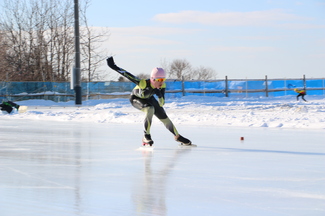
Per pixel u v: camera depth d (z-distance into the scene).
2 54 61.66
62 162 8.69
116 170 7.76
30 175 7.34
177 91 52.59
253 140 12.28
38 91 48.56
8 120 21.92
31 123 19.78
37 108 34.09
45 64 62.22
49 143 11.99
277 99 47.50
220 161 8.68
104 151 10.28
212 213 5.09
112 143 11.92
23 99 48.00
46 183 6.70
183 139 11.20
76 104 40.91
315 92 55.78
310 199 5.66
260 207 5.30
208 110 27.00
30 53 62.28
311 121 17.39
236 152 9.95
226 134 14.09
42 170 7.81
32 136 13.91
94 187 6.41
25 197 5.82
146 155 9.57
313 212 5.09
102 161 8.79
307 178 6.96
